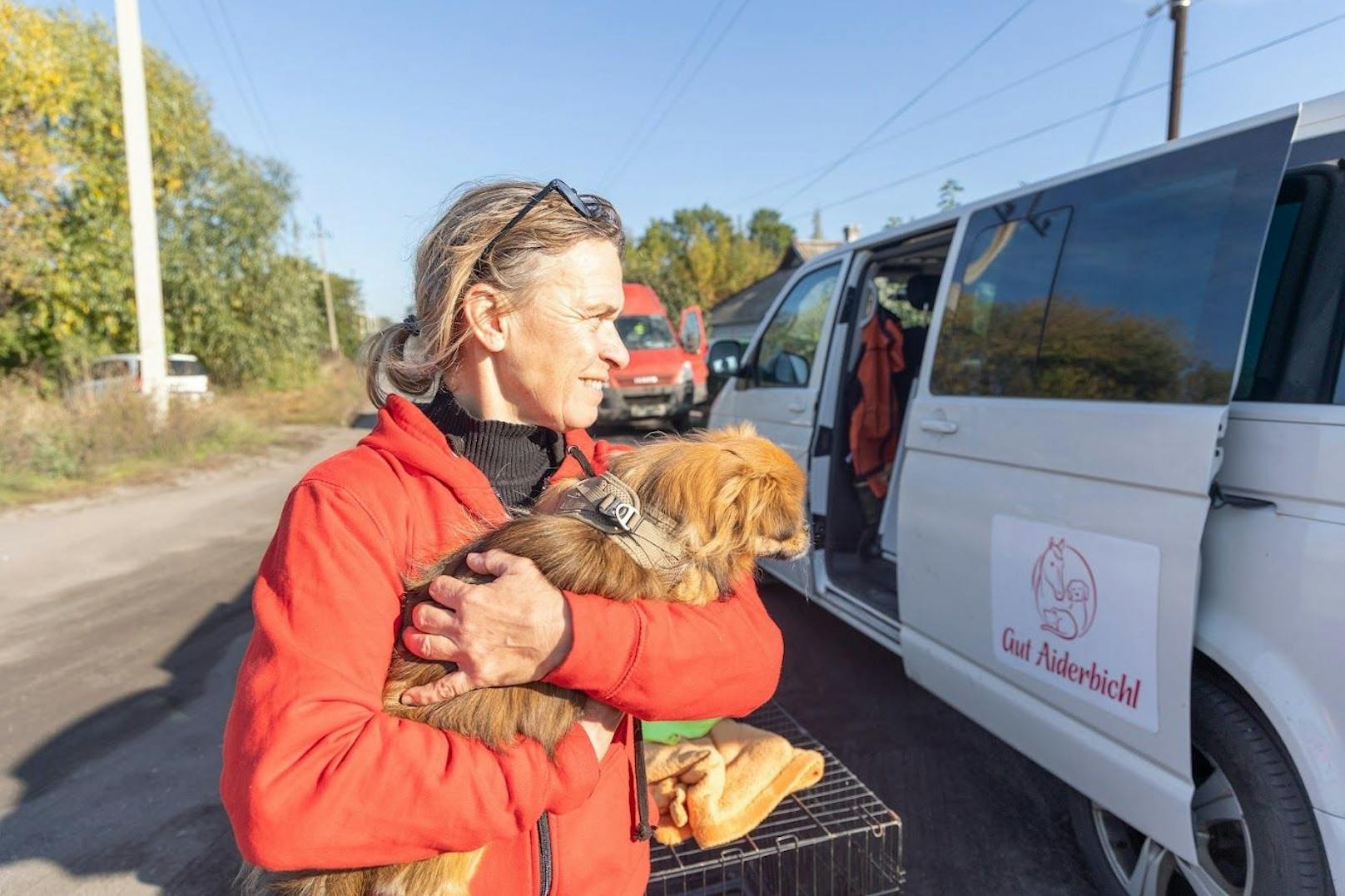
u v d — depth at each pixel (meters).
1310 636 1.64
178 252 18.25
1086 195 2.43
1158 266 2.09
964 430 2.68
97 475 10.23
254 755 0.90
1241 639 1.77
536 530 1.15
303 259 22.97
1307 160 1.85
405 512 1.12
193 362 17.41
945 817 2.86
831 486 4.05
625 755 1.32
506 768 1.00
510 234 1.14
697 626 1.15
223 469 11.22
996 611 2.46
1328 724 1.61
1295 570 1.67
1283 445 1.72
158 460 11.33
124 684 4.17
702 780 1.98
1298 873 1.69
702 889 2.30
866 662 4.21
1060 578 2.21
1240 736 1.79
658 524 1.21
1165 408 1.95
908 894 2.48
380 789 0.91
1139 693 1.95
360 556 1.03
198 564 6.40
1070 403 2.26
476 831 0.96
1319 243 1.79
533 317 1.16
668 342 12.88
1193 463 1.84
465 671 1.03
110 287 16.30
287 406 19.61
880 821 2.21
